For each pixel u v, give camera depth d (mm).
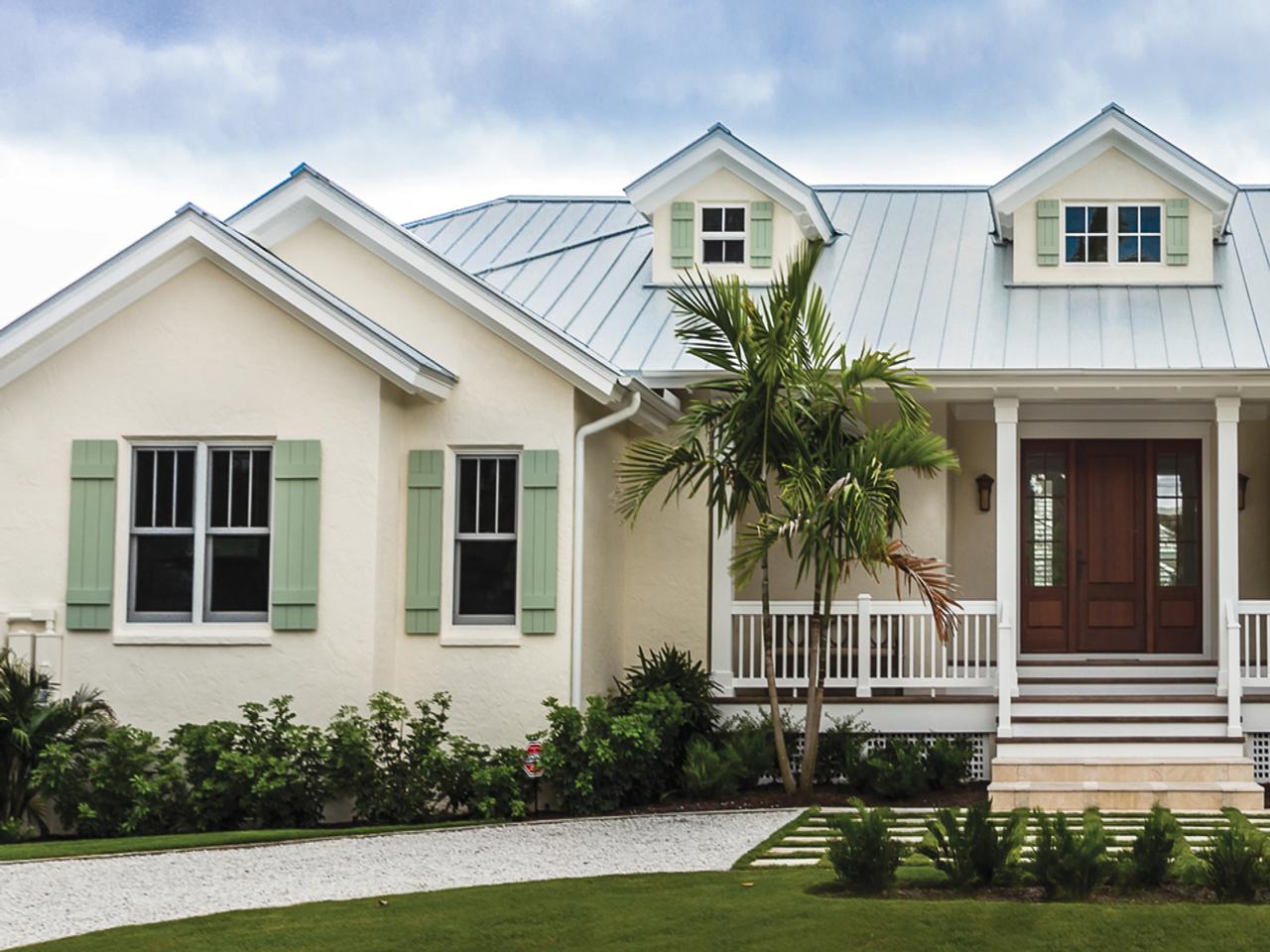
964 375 17328
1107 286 19688
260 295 16062
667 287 20297
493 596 16516
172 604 16078
